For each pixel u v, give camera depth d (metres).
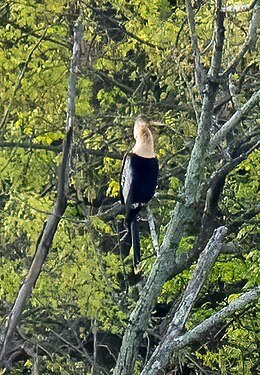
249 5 11.00
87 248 16.09
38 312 17.36
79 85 16.17
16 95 15.84
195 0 17.31
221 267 17.98
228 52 14.11
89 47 16.81
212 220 16.25
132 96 17.91
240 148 17.62
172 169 17.64
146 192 11.80
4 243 16.11
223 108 18.20
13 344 17.94
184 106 17.83
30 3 15.48
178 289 17.80
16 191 15.45
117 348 20.80
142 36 17.19
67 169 12.44
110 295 16.34
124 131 17.88
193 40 11.96
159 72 17.67
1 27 15.79
